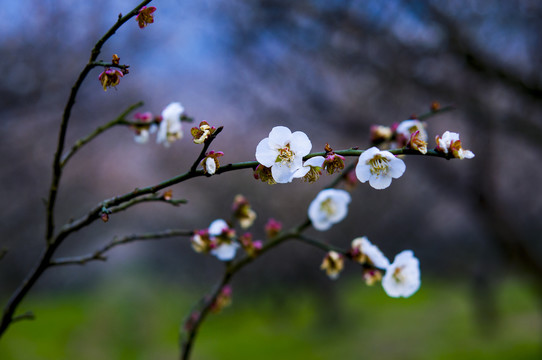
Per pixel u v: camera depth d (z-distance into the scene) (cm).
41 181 761
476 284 1263
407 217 1326
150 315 1773
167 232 179
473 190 712
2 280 1265
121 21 132
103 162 1058
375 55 611
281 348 1364
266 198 1355
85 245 1522
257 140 1295
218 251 188
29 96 546
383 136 189
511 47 596
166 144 194
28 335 1352
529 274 729
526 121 603
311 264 1506
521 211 1044
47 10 558
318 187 1334
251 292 1678
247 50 687
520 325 1280
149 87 907
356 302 1881
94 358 1277
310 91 725
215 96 1002
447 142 122
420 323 1459
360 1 574
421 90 625
